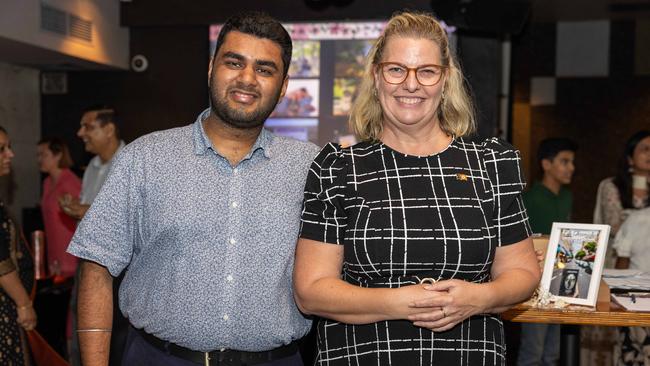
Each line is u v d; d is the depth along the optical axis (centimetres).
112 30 629
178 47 651
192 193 179
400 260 171
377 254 171
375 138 186
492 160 182
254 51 178
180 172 180
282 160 188
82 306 183
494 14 538
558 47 680
